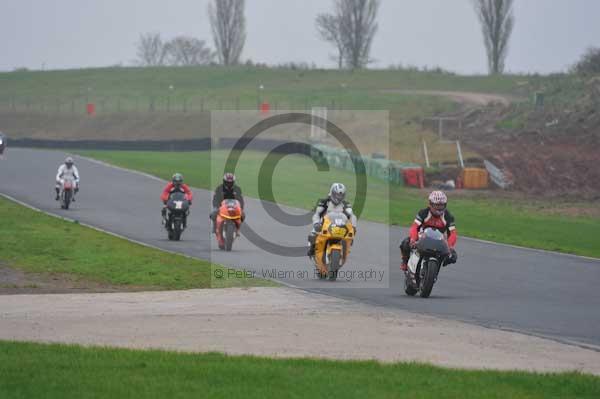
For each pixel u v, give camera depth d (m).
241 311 51.31
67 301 54.94
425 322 48.31
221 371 32.62
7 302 54.09
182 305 53.69
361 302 55.97
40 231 92.69
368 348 40.16
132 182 155.00
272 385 30.84
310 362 34.97
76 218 107.50
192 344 40.28
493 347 41.38
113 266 71.69
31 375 31.34
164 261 74.69
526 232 114.44
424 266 58.19
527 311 53.69
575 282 69.25
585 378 33.22
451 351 40.03
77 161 195.12
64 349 36.44
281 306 53.66
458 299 58.41
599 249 99.75
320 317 49.31
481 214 135.88
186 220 98.81
